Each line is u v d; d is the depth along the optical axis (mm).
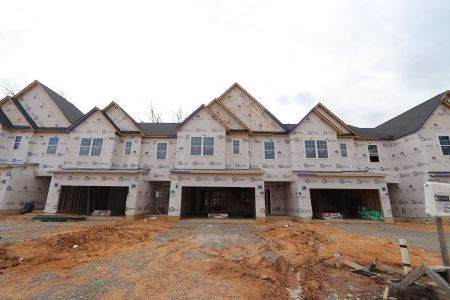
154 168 19734
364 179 16969
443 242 5027
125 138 20188
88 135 19031
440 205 5047
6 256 6938
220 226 14375
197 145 18828
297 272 6199
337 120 21156
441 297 4492
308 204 16688
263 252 8094
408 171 18375
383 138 20094
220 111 20891
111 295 4586
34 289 4805
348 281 5527
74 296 4520
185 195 20734
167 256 7371
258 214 15930
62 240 8930
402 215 18500
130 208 16484
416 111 20578
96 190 21891
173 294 4672
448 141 17453
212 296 4617
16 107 19891
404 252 5695
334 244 9312
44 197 19203
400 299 4570
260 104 21484
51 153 19172
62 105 21750
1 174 16750
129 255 7441
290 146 19375
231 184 16562
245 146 19453
